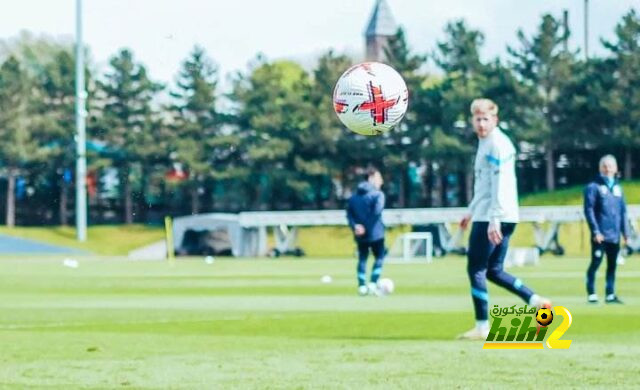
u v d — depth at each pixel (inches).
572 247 6998.0
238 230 7175.2
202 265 4840.1
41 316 1862.7
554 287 2733.8
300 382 1023.0
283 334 1486.2
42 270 4224.9
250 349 1285.7
